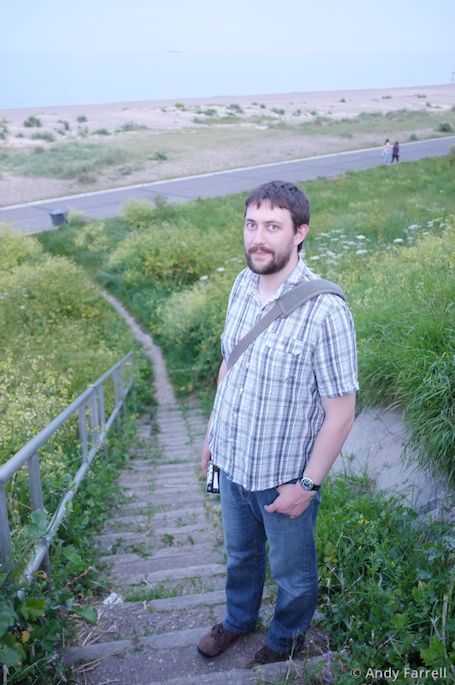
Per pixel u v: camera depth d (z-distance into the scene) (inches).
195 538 182.7
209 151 1841.8
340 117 3021.7
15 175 1582.2
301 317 95.6
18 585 103.6
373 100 4687.5
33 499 129.3
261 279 101.0
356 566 128.7
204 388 485.1
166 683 105.3
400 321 214.2
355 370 96.3
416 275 267.4
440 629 102.0
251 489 101.8
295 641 110.8
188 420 421.7
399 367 187.6
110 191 1374.3
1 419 208.7
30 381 291.0
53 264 650.8
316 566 109.0
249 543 112.5
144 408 455.2
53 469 178.4
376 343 211.5
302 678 105.4
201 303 538.6
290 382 96.8
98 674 111.2
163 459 305.3
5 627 93.3
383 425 189.5
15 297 556.7
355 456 189.2
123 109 3919.8
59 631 117.7
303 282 97.7
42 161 1702.8
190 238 769.6
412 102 4328.3
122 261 807.1
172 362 540.7
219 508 210.1
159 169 1596.9
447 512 143.3
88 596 143.3
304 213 96.3
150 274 765.3
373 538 134.0
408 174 1230.9
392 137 2055.9
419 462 159.5
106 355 415.8
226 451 104.3
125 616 131.1
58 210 1081.4
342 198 1013.2
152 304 684.7
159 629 126.2
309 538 105.9
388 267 343.9
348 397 96.3
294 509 98.7
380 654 104.3
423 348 185.9
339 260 454.9
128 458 296.0
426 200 856.3
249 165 1610.5
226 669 112.1
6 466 109.6
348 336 95.3
